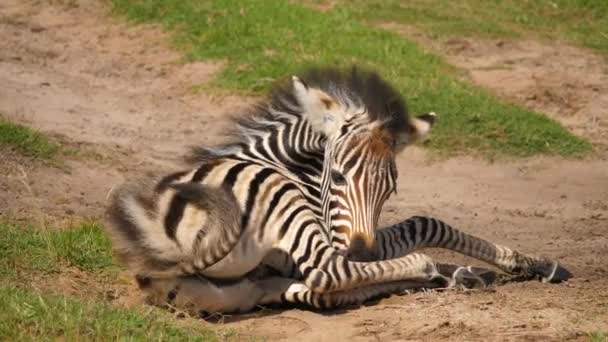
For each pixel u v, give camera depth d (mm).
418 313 9055
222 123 19062
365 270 9141
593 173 17547
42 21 25438
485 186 16734
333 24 23891
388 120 9367
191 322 8859
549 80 22203
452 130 18547
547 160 18000
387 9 26078
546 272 10547
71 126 17984
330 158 9336
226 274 9266
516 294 9805
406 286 9711
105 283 9930
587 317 9023
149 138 18016
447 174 17281
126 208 9086
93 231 11031
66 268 10117
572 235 13789
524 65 23188
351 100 9555
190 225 8977
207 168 9570
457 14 26469
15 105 18781
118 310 8562
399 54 22047
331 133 9461
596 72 23094
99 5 26141
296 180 9922
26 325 8055
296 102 10195
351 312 9258
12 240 10430
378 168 9055
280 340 8516
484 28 25312
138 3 25453
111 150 16562
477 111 19141
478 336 8398
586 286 10359
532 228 14250
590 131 19641
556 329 8586
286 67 20875
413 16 25797
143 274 9180
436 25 25219
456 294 9672
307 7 25188
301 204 9383
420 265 9539
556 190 16688
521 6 27688
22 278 9578
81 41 24062
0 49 23172
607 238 13586
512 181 17062
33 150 15023
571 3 27719
